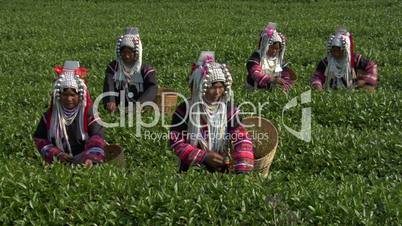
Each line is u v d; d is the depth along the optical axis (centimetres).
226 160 910
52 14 3562
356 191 871
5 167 923
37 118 1313
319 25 2905
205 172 907
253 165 922
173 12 3528
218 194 858
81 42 2619
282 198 850
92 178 880
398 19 3070
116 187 866
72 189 859
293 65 2003
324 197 850
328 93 1410
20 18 3400
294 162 1142
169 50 2333
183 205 833
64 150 966
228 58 2261
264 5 3691
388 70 1822
